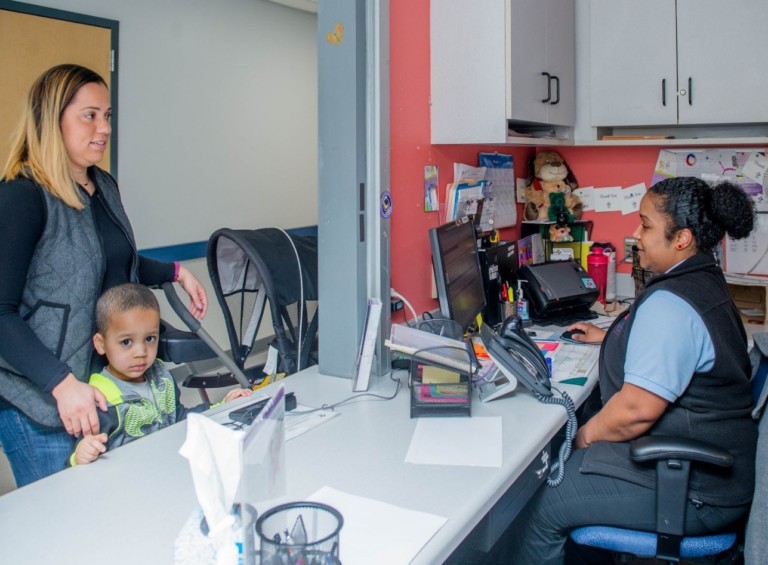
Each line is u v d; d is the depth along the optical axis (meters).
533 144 2.57
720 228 1.75
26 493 1.27
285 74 5.68
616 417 1.70
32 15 3.77
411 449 1.47
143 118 4.45
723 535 1.65
